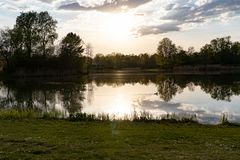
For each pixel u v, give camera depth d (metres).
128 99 46.56
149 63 169.38
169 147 15.20
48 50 102.62
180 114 31.81
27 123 22.39
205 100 43.50
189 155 13.66
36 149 13.98
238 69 135.88
